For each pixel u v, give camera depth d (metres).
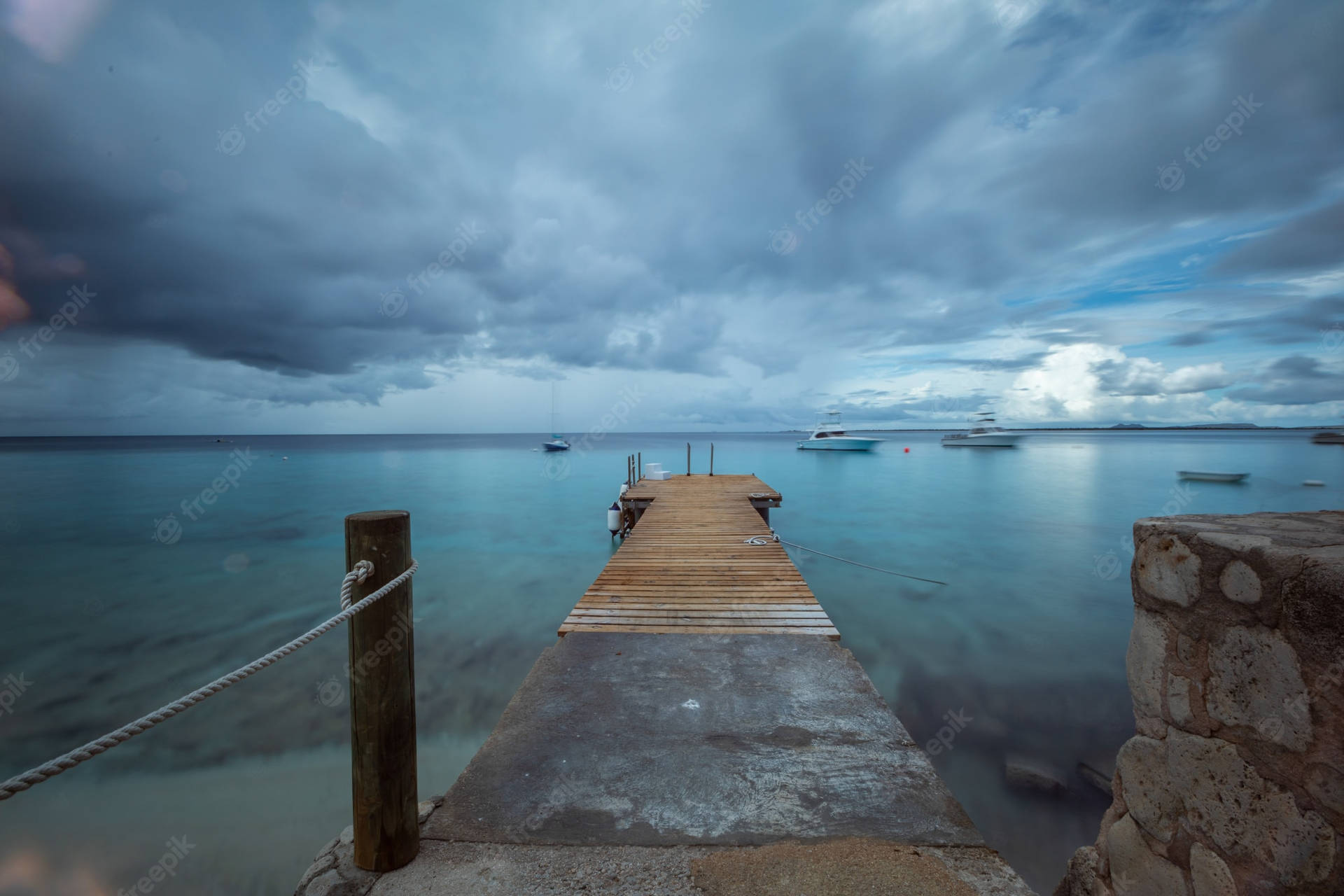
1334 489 28.83
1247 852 1.31
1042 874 4.26
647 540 8.09
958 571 12.98
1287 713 1.22
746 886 1.88
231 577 12.61
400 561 1.99
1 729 6.61
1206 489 27.91
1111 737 6.08
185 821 4.84
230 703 6.84
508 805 2.33
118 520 19.33
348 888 1.89
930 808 2.31
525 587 11.87
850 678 3.55
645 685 3.47
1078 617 9.88
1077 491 26.91
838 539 16.58
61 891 4.16
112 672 7.99
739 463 44.97
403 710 1.97
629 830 2.18
